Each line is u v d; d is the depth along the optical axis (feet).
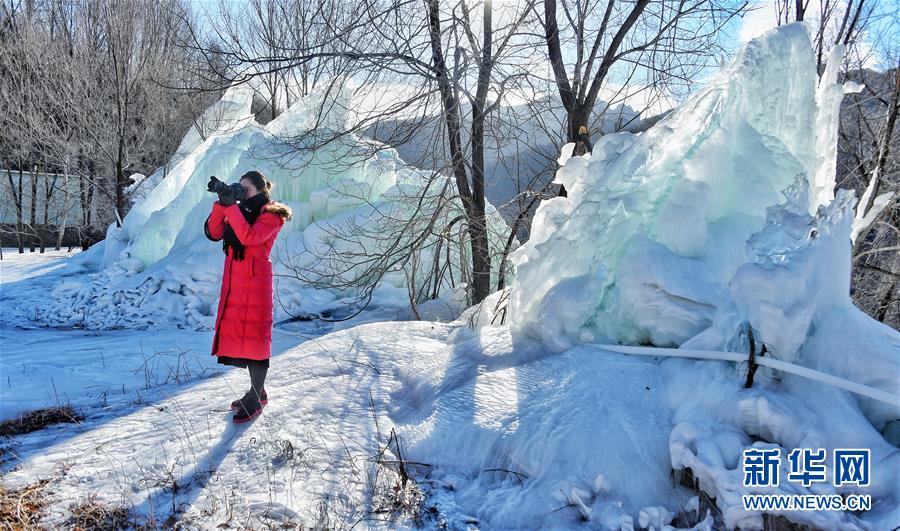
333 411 13.74
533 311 15.25
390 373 15.90
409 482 11.03
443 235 31.12
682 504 9.73
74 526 9.23
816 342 10.93
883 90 38.52
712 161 14.61
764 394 10.07
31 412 13.87
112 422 13.33
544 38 27.40
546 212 16.55
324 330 29.27
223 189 12.87
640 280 13.46
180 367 19.35
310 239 35.09
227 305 13.07
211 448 11.87
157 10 74.02
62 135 74.43
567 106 29.07
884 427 10.00
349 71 26.12
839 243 11.41
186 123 78.28
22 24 82.12
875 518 8.41
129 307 33.09
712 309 12.80
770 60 15.72
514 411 12.21
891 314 36.55
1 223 88.63
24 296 35.73
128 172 80.59
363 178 39.91
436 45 26.63
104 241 50.98
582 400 11.85
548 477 10.66
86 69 72.64
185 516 9.58
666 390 11.75
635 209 14.40
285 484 10.55
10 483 10.43
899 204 29.60
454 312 31.71
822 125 16.31
